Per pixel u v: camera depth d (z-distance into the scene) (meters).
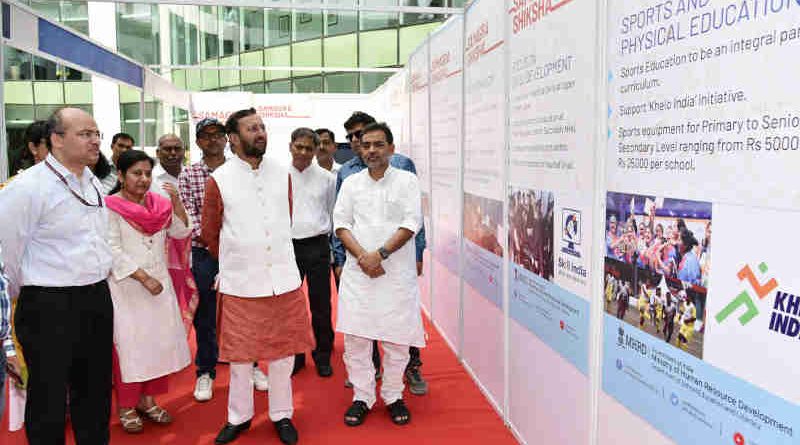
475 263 3.58
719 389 1.42
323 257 3.77
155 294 2.87
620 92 1.83
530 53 2.59
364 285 2.98
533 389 2.64
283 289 2.78
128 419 3.01
